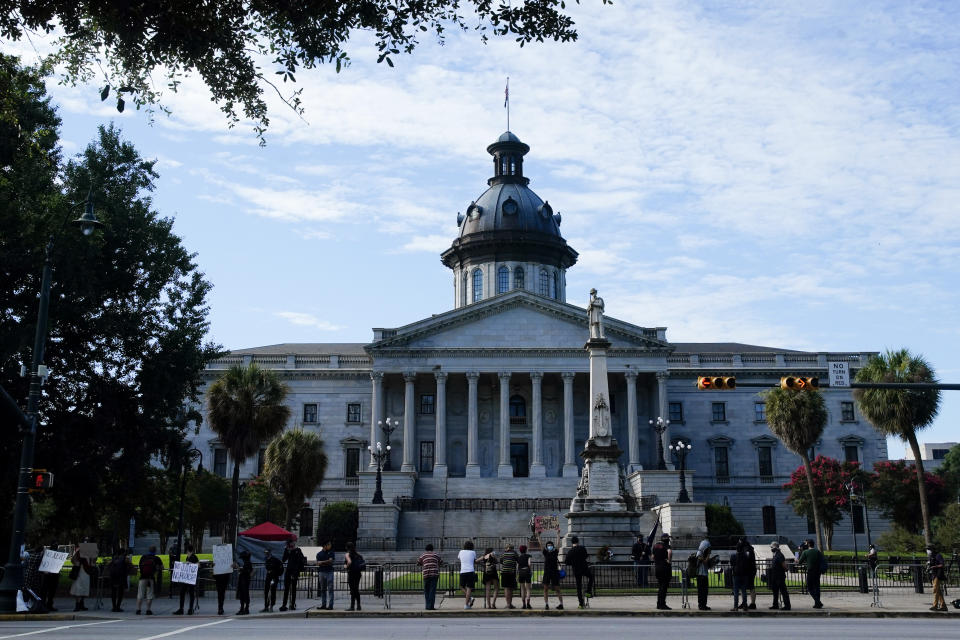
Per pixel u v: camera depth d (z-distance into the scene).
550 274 101.25
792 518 89.81
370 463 85.25
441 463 83.50
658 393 85.81
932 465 131.62
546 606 26.67
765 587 35.44
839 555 59.34
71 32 17.75
